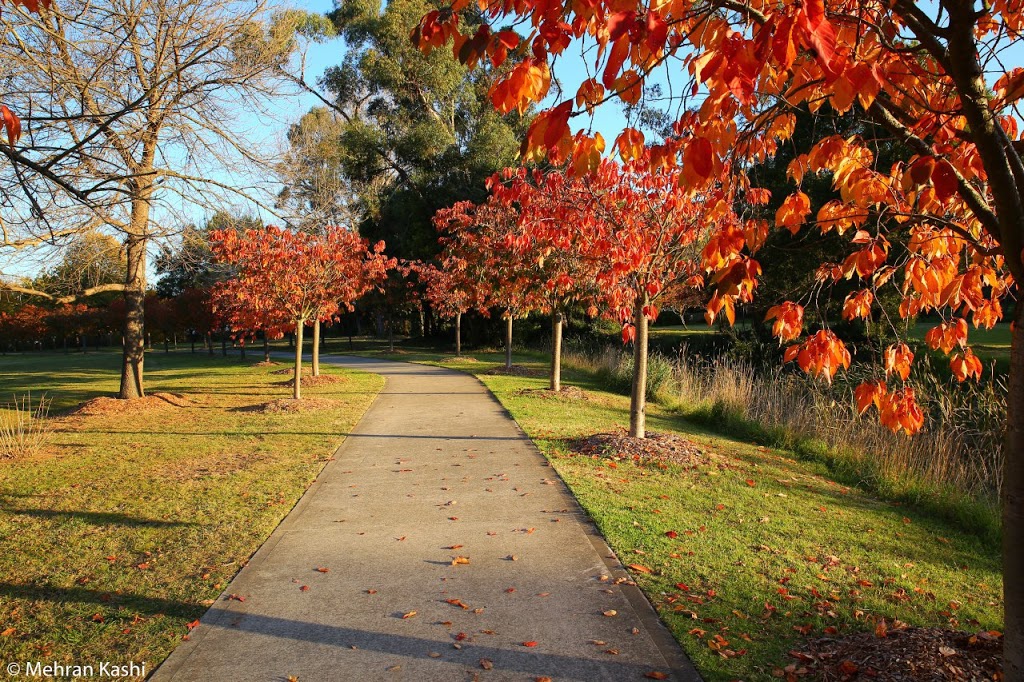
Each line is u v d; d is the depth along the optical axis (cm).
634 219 780
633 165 763
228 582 454
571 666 341
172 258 1150
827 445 951
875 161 356
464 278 1631
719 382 1466
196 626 389
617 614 399
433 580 453
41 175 571
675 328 3519
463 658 350
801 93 294
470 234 1424
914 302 354
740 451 930
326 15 3581
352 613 404
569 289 1190
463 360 2809
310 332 6662
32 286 1015
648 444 857
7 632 383
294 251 1448
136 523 587
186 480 746
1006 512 238
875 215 318
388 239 3831
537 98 236
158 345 6256
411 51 3394
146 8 966
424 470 775
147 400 1459
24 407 1539
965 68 229
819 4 176
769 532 571
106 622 396
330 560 492
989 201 332
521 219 827
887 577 483
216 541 536
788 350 291
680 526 572
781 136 342
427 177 3447
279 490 692
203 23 1091
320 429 1080
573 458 821
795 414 1099
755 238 317
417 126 3466
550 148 232
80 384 2202
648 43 199
